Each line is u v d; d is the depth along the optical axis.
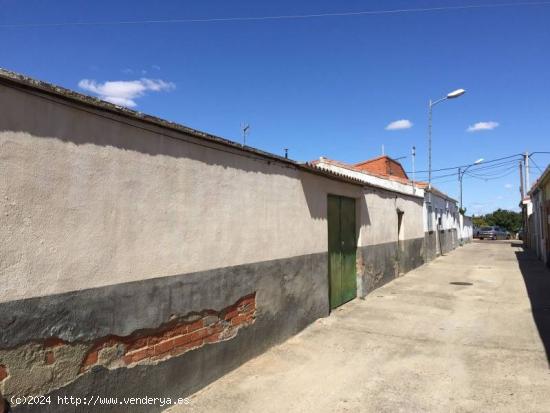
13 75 2.99
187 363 4.72
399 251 14.66
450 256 22.84
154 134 4.33
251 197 6.00
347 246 10.13
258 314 6.12
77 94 3.46
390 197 13.48
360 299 10.34
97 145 3.71
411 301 10.08
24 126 3.13
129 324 3.99
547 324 7.79
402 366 5.71
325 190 8.61
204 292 5.00
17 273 3.06
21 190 3.10
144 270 4.17
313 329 7.51
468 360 5.93
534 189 19.28
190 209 4.81
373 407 4.52
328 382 5.18
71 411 3.43
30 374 3.12
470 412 4.39
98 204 3.71
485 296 10.67
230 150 5.55
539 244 20.09
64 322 3.39
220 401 4.64
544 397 4.71
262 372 5.48
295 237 7.29
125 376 3.94
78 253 3.52
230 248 5.51
